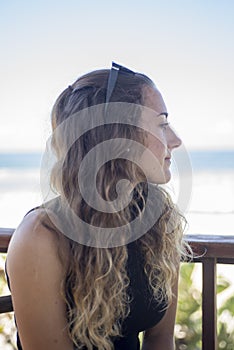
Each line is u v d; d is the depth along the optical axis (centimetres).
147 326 133
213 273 153
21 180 1995
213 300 154
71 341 119
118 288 120
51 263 117
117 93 122
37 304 116
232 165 2061
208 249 152
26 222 120
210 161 2091
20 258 116
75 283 118
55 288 117
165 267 133
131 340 130
